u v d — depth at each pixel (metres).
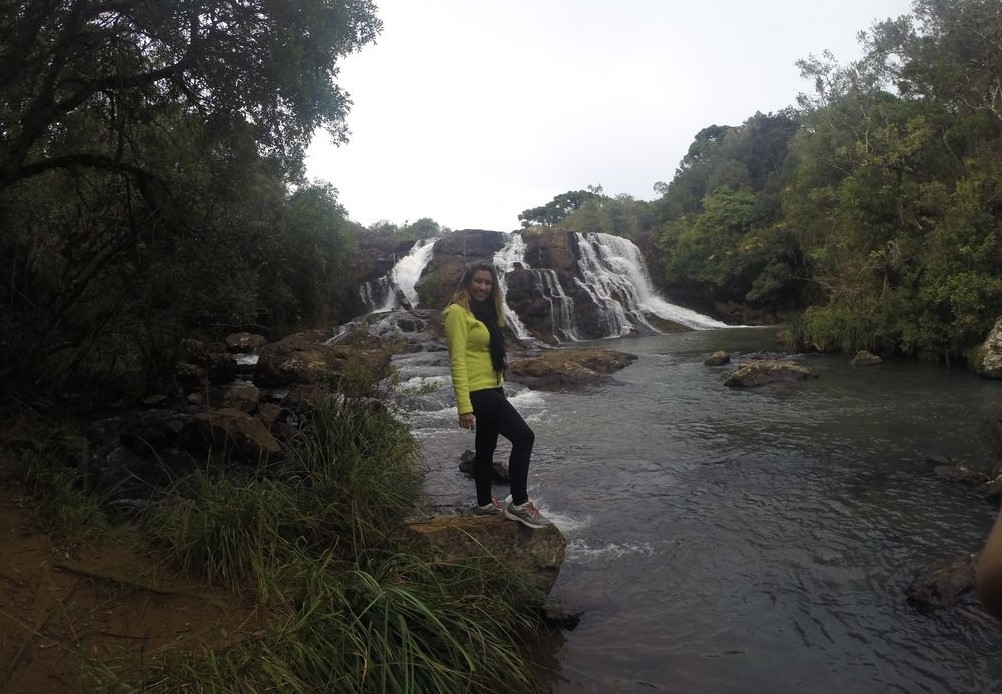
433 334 23.44
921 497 6.09
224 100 8.30
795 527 5.50
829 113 27.70
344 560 4.18
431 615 3.14
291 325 23.39
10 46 7.10
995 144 17.84
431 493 6.46
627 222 51.44
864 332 17.45
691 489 6.57
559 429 9.71
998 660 3.57
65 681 2.67
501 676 3.28
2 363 7.76
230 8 7.62
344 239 25.83
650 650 3.76
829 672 3.52
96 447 7.85
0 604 3.14
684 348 21.66
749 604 4.26
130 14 7.39
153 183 9.06
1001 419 7.72
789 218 31.84
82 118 9.13
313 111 8.93
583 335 30.08
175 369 11.80
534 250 32.91
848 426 9.11
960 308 14.87
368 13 8.52
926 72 21.72
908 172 19.62
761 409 10.57
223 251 9.47
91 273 8.63
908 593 4.27
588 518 5.85
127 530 4.32
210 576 3.60
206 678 2.66
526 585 4.05
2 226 7.93
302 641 3.00
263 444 7.21
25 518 4.14
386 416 7.37
